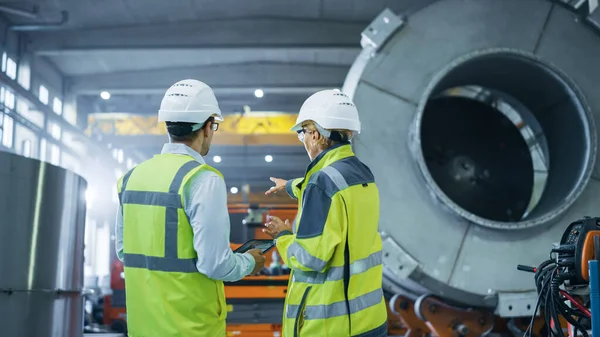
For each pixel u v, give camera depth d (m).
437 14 5.35
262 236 10.13
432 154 5.70
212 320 2.71
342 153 3.07
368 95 5.20
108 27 14.98
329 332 2.83
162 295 2.65
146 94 19.23
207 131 2.95
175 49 14.67
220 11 14.38
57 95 17.34
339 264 2.86
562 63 5.39
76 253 6.61
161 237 2.67
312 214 2.84
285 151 21.48
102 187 20.62
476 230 4.94
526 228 4.93
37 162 5.85
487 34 5.36
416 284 4.92
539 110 5.90
